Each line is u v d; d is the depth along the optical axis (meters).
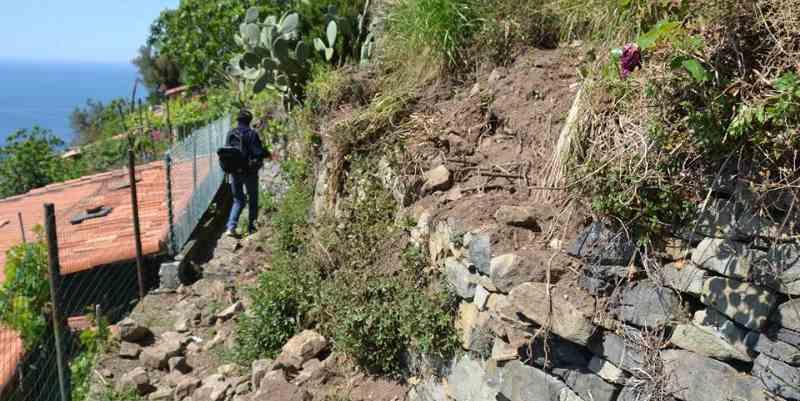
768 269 3.00
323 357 5.66
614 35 4.69
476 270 4.32
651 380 3.29
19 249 6.85
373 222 5.88
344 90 7.62
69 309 8.27
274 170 10.52
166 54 22.16
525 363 3.83
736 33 3.27
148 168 13.54
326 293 5.77
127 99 22.61
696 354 3.22
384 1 8.29
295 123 9.10
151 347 6.97
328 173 7.06
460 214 4.59
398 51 7.40
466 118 5.56
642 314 3.41
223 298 7.87
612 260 3.56
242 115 9.53
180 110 20.73
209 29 19.11
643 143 3.51
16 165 19.02
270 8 14.12
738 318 3.06
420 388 4.79
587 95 4.09
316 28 9.25
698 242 3.33
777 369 2.92
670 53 3.45
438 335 4.57
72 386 6.41
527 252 3.92
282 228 7.98
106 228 9.55
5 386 5.61
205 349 6.83
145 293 8.86
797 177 3.04
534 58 5.59
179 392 6.04
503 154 5.05
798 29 3.12
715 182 3.30
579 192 3.86
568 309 3.57
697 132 3.31
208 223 10.77
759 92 3.18
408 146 5.76
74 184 14.28
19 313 6.39
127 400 6.07
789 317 2.90
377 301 5.15
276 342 6.14
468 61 6.34
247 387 5.76
